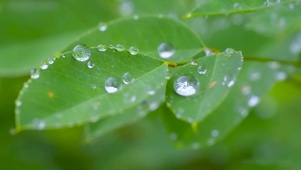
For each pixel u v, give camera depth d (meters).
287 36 0.23
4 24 0.23
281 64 0.22
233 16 0.23
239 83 0.22
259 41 0.23
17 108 0.18
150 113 0.24
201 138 0.21
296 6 0.21
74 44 0.19
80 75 0.18
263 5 0.18
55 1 0.23
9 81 0.25
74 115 0.18
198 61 0.18
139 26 0.19
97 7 0.23
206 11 0.18
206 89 0.18
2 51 0.23
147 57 0.18
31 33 0.23
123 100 0.18
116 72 0.18
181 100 0.18
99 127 0.21
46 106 0.18
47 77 0.18
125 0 0.23
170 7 0.23
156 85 0.18
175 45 0.19
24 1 0.23
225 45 0.23
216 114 0.21
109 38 0.19
